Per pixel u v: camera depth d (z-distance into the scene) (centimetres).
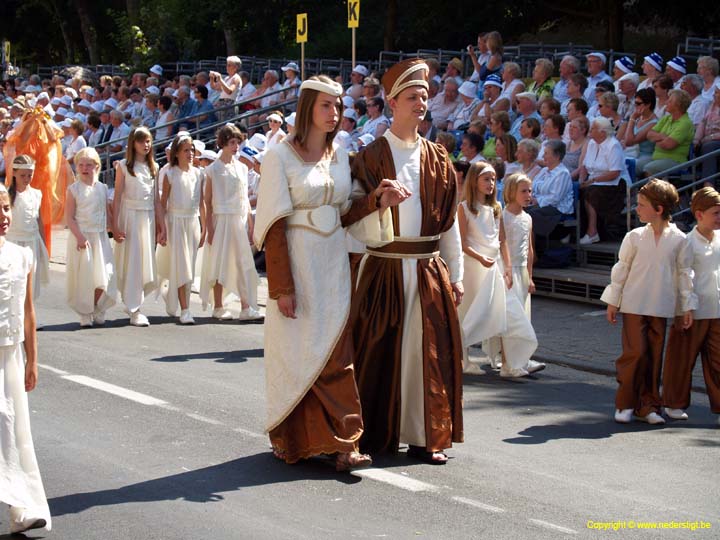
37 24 5462
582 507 654
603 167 1445
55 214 1584
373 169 739
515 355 1030
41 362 1047
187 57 3928
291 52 3875
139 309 1277
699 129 1520
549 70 1770
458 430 750
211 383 963
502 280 1020
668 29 3288
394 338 738
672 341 878
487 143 1591
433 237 747
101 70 4094
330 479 701
